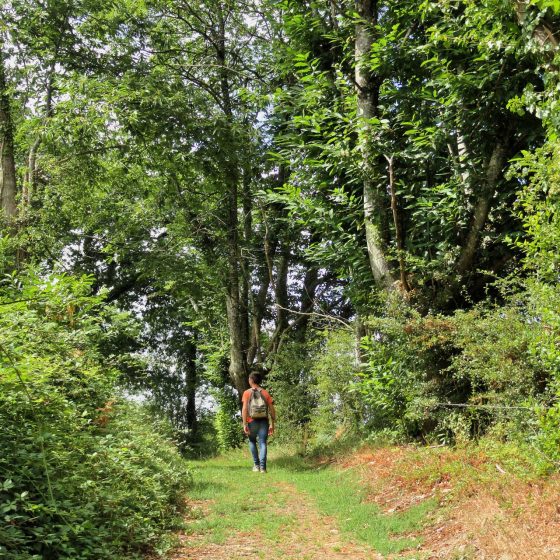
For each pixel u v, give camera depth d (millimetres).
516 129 9922
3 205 15945
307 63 11625
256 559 5305
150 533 5668
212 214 19719
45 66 16562
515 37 8109
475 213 9938
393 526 6168
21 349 5309
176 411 31484
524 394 7148
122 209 20828
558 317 5781
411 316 9969
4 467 4656
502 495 5637
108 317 8609
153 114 16375
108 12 17656
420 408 9195
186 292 19641
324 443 14133
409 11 10688
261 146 19156
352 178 11609
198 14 20625
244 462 15617
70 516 4633
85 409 6898
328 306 22484
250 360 19812
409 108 11250
